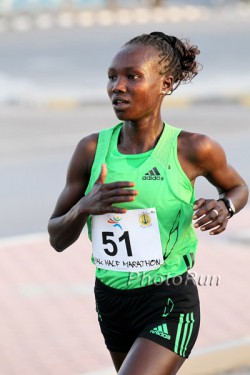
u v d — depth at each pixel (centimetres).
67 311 1479
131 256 786
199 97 4184
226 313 1441
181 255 800
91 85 4525
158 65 772
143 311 793
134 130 787
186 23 7519
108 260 796
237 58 5388
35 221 2100
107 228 789
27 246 1895
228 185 828
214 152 794
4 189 2416
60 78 4716
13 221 2092
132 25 7244
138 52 767
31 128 3478
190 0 9731
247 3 9738
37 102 4125
